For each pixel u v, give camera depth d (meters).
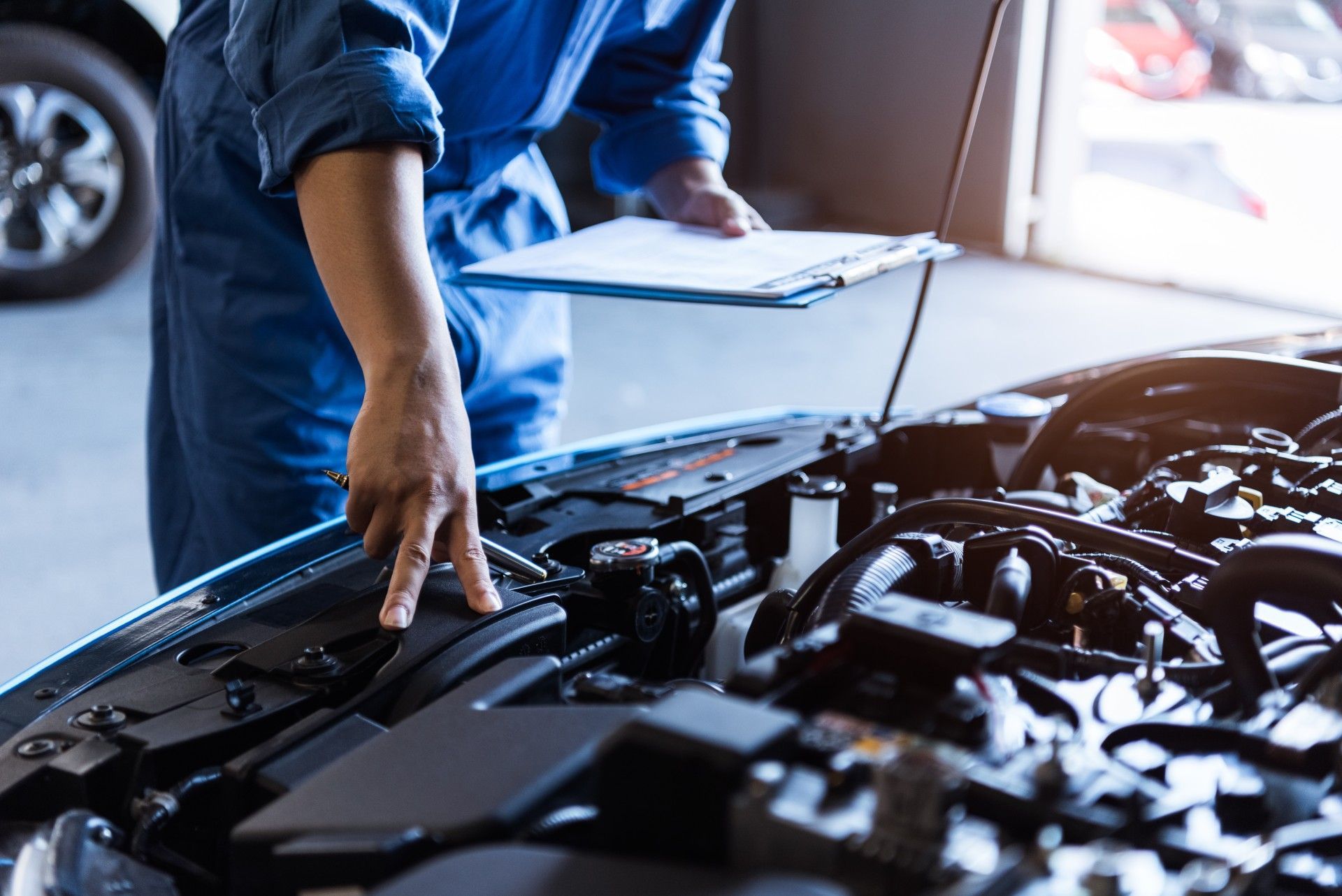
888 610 0.53
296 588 0.81
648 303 3.78
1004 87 3.97
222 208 1.14
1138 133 5.22
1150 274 3.88
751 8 4.62
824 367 3.16
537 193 1.37
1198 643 0.69
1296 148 5.02
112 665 0.72
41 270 3.39
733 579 0.96
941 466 1.16
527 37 1.10
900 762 0.43
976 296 3.74
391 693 0.64
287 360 1.18
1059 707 0.59
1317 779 0.52
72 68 3.26
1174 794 0.52
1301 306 3.59
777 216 4.42
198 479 1.25
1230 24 5.84
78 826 0.54
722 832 0.43
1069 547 0.81
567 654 0.78
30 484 2.39
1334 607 0.73
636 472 1.04
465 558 0.74
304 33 0.80
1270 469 0.89
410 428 0.74
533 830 0.49
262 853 0.49
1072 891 0.40
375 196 0.79
